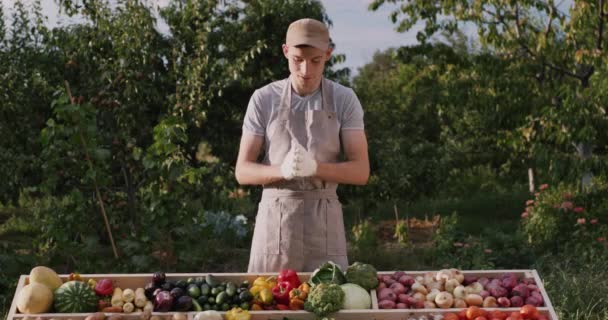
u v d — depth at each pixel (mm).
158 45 9141
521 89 10375
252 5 9758
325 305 3035
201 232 7418
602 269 7109
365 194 10375
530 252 7969
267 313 3078
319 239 3652
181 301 3137
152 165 6785
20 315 3100
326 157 3629
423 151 10508
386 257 8289
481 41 10719
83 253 7062
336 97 3633
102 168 7461
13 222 10570
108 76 8195
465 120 12672
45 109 8625
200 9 9289
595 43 10195
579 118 8852
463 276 3367
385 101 10727
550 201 9156
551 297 6086
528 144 10789
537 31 10875
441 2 10711
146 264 6883
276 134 3625
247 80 9617
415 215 12367
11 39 8609
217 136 9844
